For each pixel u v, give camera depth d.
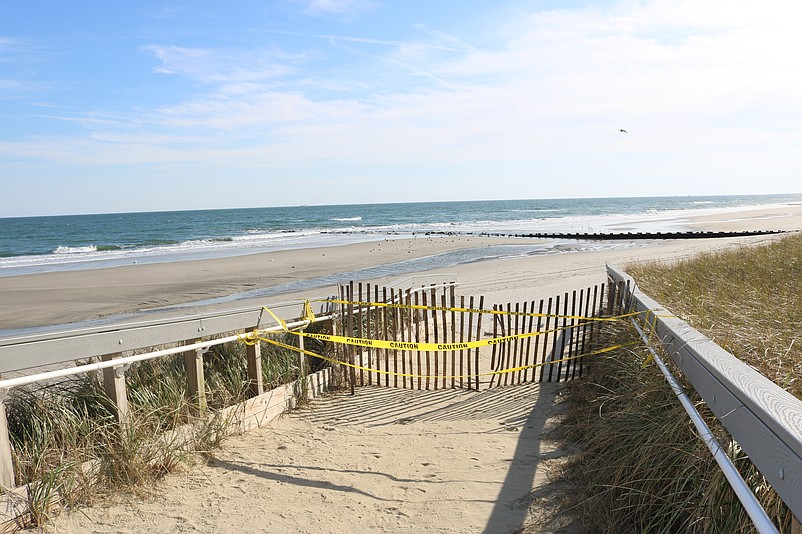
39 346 3.91
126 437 4.17
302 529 3.60
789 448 1.80
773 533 1.75
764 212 78.62
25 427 4.24
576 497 3.82
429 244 35.28
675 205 142.00
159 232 68.00
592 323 6.86
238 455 4.75
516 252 28.88
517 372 7.25
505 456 4.68
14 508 3.41
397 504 3.92
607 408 4.85
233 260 27.11
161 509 3.81
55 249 43.69
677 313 6.92
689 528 2.85
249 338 5.56
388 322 8.03
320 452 4.84
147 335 4.61
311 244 38.34
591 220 73.12
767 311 6.55
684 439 3.31
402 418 5.68
